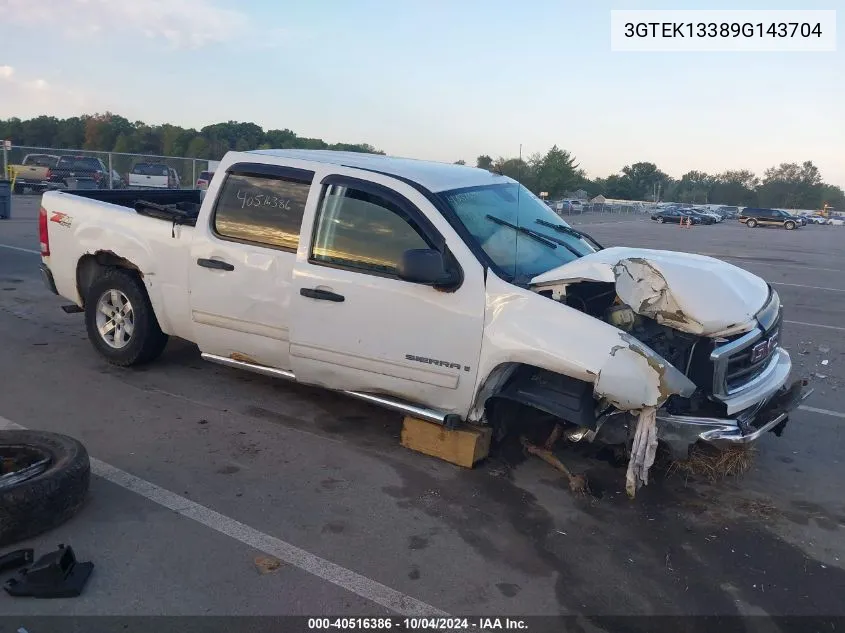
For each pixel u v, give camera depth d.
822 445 5.63
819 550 4.04
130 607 3.14
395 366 4.66
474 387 4.45
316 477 4.50
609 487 4.62
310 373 5.04
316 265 4.85
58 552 3.28
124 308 6.15
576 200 48.22
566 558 3.79
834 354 8.64
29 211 20.73
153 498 4.10
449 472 4.69
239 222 5.22
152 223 5.70
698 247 26.14
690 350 4.30
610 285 4.62
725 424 4.16
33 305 8.48
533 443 4.93
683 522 4.26
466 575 3.57
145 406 5.47
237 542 3.71
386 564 3.61
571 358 4.06
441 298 4.45
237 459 4.68
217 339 5.43
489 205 5.10
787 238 37.94
